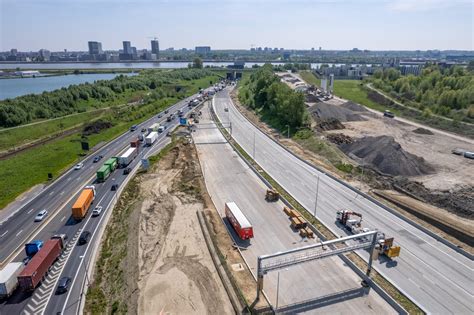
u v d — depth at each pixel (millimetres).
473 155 100875
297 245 53906
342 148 107438
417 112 163250
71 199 73812
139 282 44875
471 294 42625
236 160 96250
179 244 53719
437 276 45906
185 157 98375
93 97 179375
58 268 51312
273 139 117750
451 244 52406
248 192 74438
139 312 39344
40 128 129875
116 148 109250
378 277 45469
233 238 56094
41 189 79062
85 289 46969
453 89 184625
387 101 190375
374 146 98125
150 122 145000
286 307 40281
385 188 78375
